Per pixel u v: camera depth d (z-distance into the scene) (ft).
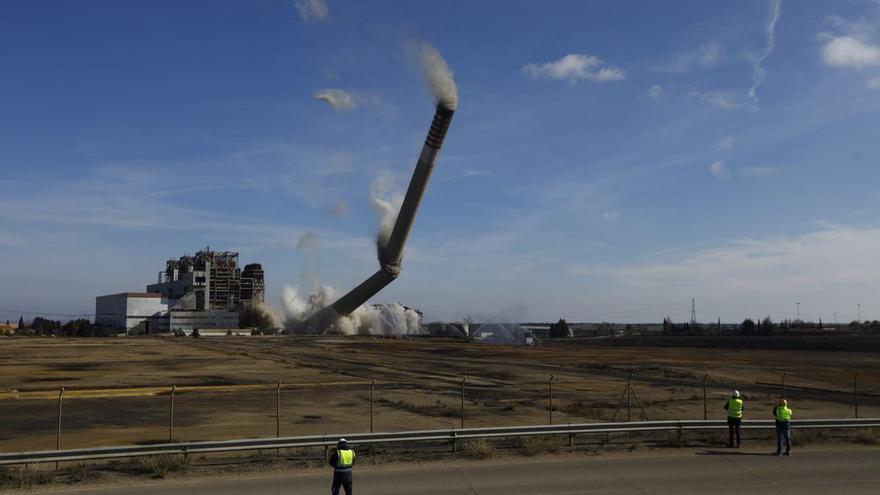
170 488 55.62
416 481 58.75
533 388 153.38
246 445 66.49
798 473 62.85
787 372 201.67
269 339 530.27
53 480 58.34
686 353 327.26
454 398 131.23
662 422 79.77
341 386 153.58
